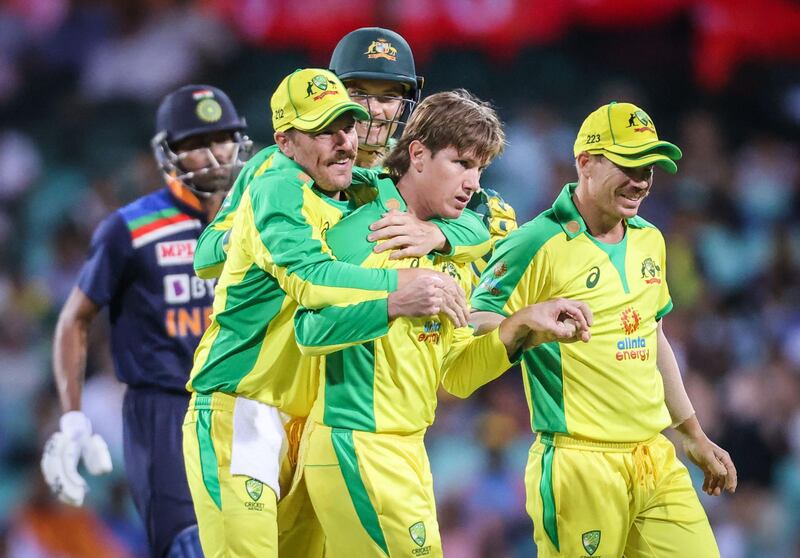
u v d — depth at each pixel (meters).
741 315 40.38
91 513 33.44
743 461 33.81
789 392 35.88
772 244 42.62
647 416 16.42
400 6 43.09
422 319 15.00
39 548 32.75
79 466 33.75
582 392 16.20
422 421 15.20
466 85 45.00
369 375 14.82
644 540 16.73
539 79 45.41
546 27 43.94
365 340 14.26
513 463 33.06
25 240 44.94
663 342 17.39
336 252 14.90
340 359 14.89
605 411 16.22
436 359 15.24
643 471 16.39
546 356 16.23
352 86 17.36
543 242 16.27
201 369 15.72
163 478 19.59
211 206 20.47
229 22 46.75
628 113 16.02
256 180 15.13
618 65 46.28
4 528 33.06
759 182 44.59
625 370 16.28
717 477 17.50
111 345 20.52
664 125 46.03
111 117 47.12
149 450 19.75
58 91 48.09
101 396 34.66
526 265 16.25
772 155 45.41
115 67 47.59
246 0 44.81
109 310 20.55
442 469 33.12
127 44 47.78
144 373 19.95
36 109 47.94
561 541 16.34
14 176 46.16
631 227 16.80
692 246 41.72
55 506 33.19
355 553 15.05
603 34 46.28
